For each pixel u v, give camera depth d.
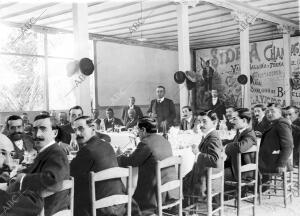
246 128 4.51
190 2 8.56
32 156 3.85
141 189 3.53
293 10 10.92
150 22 11.85
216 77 16.83
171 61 16.67
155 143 3.58
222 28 13.13
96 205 2.82
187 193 4.00
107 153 3.09
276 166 4.76
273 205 4.96
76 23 7.00
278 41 15.09
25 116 8.65
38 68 11.99
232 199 4.90
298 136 5.52
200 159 3.88
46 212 2.60
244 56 10.80
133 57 14.96
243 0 9.64
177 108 16.70
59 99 12.41
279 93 15.14
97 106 13.57
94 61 13.57
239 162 4.21
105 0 9.01
